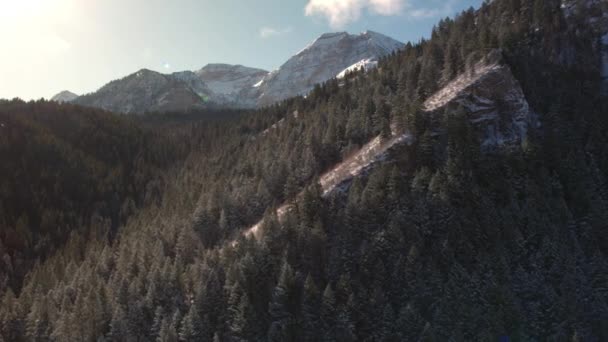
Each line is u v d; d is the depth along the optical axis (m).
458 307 67.12
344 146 116.19
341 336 67.50
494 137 100.12
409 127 101.50
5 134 174.38
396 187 86.81
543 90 114.12
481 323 65.50
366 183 94.88
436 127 101.62
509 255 76.31
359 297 70.81
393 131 108.56
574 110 109.81
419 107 102.50
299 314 72.44
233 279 77.88
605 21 131.38
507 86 105.12
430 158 96.12
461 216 80.62
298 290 75.75
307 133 126.88
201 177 146.50
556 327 66.25
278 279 77.69
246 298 73.00
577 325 65.94
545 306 68.69
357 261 77.94
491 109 102.81
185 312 80.19
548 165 94.94
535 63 120.69
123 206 153.75
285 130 142.50
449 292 68.69
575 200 88.31
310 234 82.31
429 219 81.31
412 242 77.88
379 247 77.62
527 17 137.25
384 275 73.81
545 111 109.00
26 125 186.62
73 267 108.44
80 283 96.12
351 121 119.38
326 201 92.75
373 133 114.38
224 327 74.44
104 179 169.50
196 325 73.12
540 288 70.62
